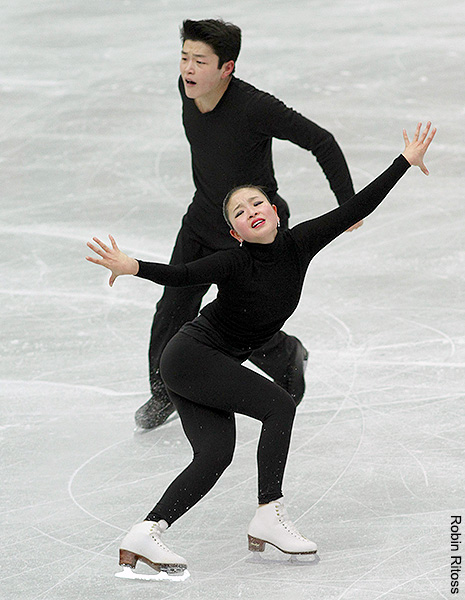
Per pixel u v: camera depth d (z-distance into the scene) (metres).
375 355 18.75
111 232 25.75
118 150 31.48
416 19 43.56
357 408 16.80
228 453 12.52
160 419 16.66
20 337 20.27
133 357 19.31
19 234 25.86
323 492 14.27
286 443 12.45
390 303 21.00
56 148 31.86
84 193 28.48
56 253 24.59
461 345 18.86
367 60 37.78
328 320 20.39
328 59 38.22
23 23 47.03
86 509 14.22
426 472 14.62
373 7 46.28
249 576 12.20
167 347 13.06
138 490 14.72
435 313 20.39
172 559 11.83
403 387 17.42
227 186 15.53
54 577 12.41
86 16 47.91
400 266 22.81
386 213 25.95
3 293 22.45
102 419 17.08
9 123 33.88
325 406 16.94
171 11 47.91
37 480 15.13
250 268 12.47
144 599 11.77
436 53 38.06
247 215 12.35
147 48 41.44
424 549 12.60
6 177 29.86
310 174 28.94
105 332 20.42
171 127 33.19
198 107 15.36
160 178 29.28
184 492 12.16
